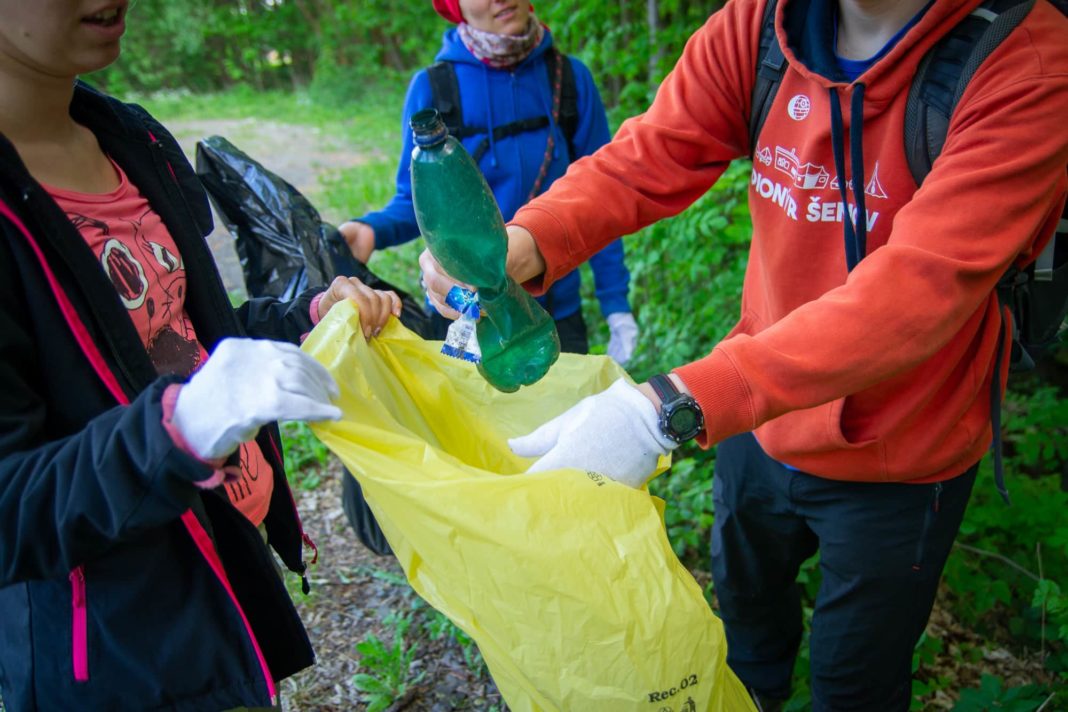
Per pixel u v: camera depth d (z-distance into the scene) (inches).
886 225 60.0
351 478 100.8
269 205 87.6
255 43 697.0
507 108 108.5
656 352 138.0
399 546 52.6
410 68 634.2
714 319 135.5
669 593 46.6
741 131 70.2
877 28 58.0
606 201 67.7
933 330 50.6
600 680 46.8
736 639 90.0
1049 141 50.0
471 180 48.9
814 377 50.1
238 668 51.0
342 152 394.6
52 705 48.3
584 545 46.3
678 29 173.3
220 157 87.9
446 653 100.6
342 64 624.7
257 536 55.7
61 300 45.0
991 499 111.6
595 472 48.8
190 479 39.3
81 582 46.8
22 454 41.5
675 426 49.4
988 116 51.4
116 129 54.2
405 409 59.4
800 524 76.6
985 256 50.2
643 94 179.3
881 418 63.4
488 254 50.7
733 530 80.6
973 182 50.4
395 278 210.4
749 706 57.6
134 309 51.1
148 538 48.3
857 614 70.8
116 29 46.1
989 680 86.8
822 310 51.3
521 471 62.1
